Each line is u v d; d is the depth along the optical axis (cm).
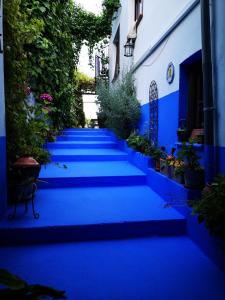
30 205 321
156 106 463
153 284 196
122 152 596
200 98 354
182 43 356
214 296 185
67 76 702
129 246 253
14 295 102
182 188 294
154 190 391
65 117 769
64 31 652
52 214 292
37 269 213
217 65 267
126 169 475
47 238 259
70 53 730
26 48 488
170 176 343
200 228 249
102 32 978
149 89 507
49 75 550
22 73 344
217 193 216
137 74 613
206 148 273
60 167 468
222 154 262
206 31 270
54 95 600
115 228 271
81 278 202
